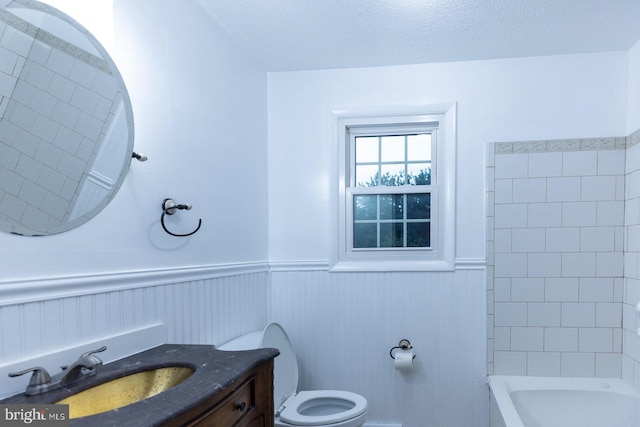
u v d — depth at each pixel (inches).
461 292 82.0
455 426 81.8
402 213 87.4
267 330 72.0
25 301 34.4
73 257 39.5
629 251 74.7
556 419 72.8
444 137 83.9
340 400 72.8
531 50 77.7
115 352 43.4
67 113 38.9
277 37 72.6
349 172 89.6
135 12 48.6
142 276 48.6
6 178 33.1
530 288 79.6
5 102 33.2
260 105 85.7
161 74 53.2
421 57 81.1
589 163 77.9
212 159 66.0
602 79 78.2
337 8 62.7
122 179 44.9
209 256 64.7
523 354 79.8
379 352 84.5
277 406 68.7
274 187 89.0
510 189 80.4
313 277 87.0
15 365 33.0
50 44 37.3
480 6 61.8
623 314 76.1
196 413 31.5
